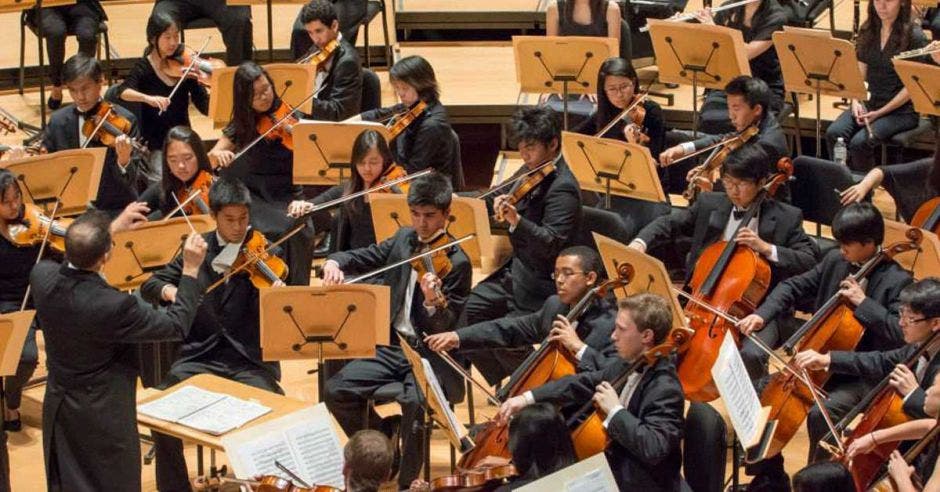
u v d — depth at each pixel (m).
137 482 17.28
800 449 20.38
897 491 15.13
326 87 26.80
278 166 24.53
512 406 16.94
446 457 19.88
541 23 32.94
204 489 17.34
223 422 16.94
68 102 29.94
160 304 19.16
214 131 29.09
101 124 24.19
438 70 31.55
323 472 16.19
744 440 15.92
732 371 16.20
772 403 18.05
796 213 20.95
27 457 20.05
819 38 24.83
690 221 21.84
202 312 19.17
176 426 16.94
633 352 16.33
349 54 26.78
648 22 25.50
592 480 14.34
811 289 20.02
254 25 33.09
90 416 16.84
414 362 16.98
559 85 25.69
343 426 19.30
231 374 19.17
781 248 20.52
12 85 30.66
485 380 21.77
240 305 19.25
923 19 30.64
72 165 21.92
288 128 24.20
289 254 20.38
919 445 15.52
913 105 26.03
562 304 18.75
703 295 19.83
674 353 16.66
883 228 19.14
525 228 20.75
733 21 27.69
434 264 19.14
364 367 19.11
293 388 21.94
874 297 19.02
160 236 19.38
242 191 18.86
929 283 17.17
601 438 16.47
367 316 17.52
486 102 29.34
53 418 17.02
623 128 24.44
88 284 16.47
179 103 26.73
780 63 25.64
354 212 22.20
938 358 17.19
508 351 20.22
